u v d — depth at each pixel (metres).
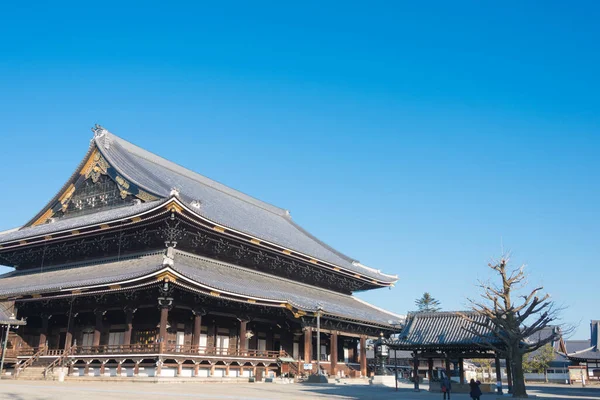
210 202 80.81
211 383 53.66
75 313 61.19
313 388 50.16
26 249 72.38
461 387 52.12
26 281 68.75
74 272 66.44
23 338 65.12
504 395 47.78
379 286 101.12
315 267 83.19
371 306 96.19
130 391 38.31
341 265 87.94
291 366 67.62
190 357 54.62
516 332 42.09
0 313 60.69
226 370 59.25
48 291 58.25
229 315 64.31
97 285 54.69
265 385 52.69
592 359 105.06
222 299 60.56
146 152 83.81
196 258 64.50
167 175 83.06
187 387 45.66
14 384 44.66
